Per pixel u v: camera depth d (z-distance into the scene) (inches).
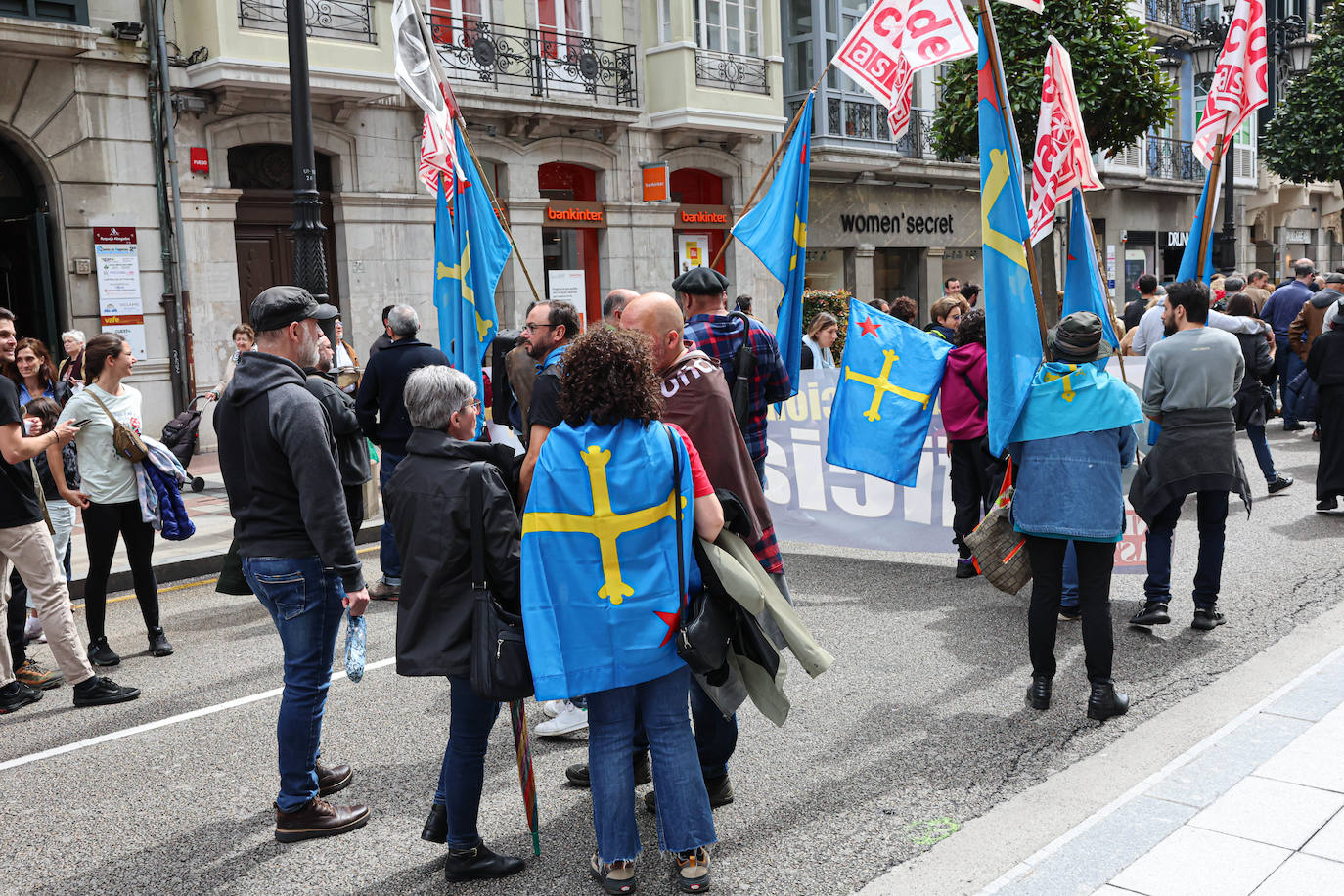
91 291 521.3
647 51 744.3
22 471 205.8
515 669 127.7
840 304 767.1
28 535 206.1
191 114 542.6
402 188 625.0
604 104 710.5
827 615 257.0
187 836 155.2
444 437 136.9
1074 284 299.1
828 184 882.1
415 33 298.8
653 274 756.0
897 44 243.9
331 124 590.6
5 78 487.8
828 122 839.1
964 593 274.5
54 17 495.2
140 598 243.8
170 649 245.6
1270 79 896.9
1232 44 373.4
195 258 546.9
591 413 128.0
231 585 182.1
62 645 209.5
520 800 164.1
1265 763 157.8
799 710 195.8
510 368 234.4
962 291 502.3
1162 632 233.8
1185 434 225.6
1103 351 185.6
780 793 161.5
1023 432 186.2
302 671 151.2
